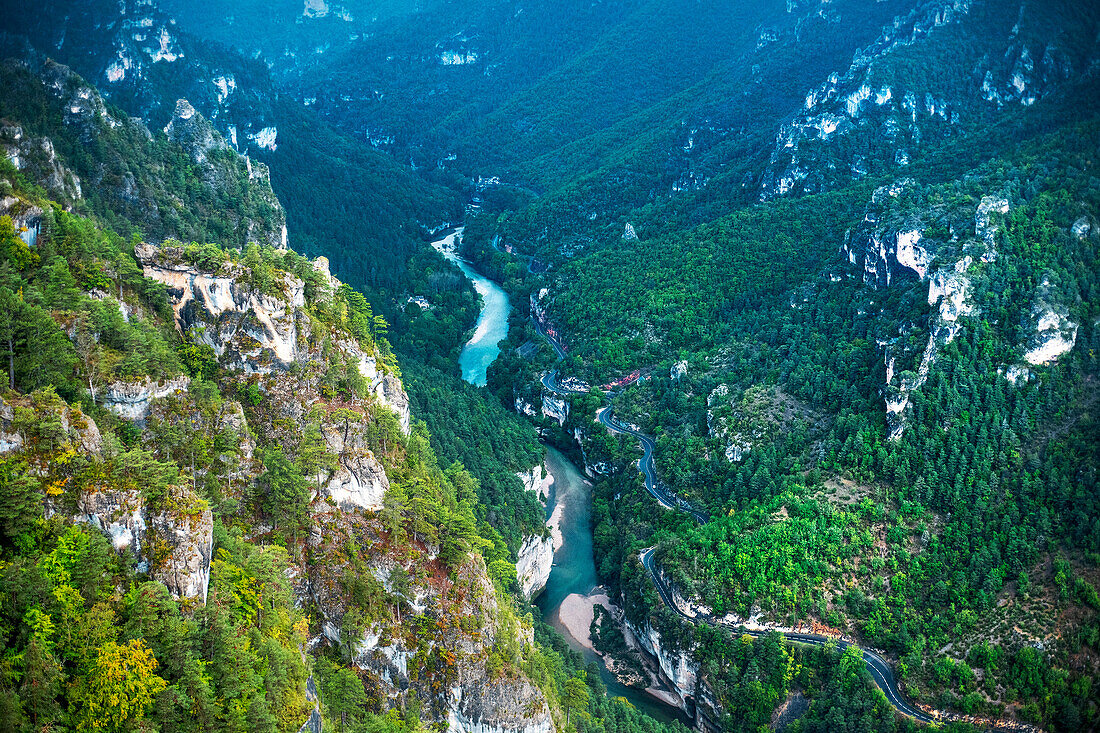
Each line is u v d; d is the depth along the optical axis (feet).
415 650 486.38
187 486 405.18
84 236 511.40
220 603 392.47
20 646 330.95
